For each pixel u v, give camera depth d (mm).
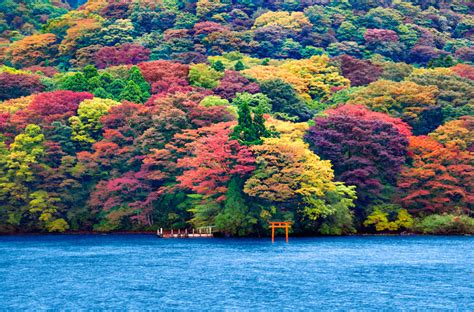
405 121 153500
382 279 81438
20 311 67438
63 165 141000
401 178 134375
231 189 121938
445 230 130000
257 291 75125
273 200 121125
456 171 133000
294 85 191000
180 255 102688
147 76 183000
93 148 143375
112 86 172625
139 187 137125
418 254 101500
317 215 124188
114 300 71500
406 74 192750
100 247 115375
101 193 138000
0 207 138000
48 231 143000
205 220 129625
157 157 135625
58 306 69375
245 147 121312
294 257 98938
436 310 66688
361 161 131875
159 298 72188
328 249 107688
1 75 173375
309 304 69125
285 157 120562
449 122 143625
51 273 87750
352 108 144875
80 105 148875
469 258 97250
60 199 139375
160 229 132625
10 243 124125
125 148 139875
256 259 97375
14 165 136125
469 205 134500
